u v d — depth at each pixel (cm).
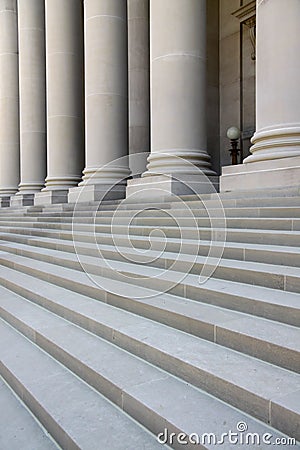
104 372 527
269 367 475
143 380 502
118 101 2014
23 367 612
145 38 2544
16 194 2905
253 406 413
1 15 3198
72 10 2428
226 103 2531
